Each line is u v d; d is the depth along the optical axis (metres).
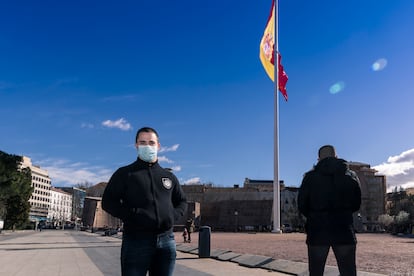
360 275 9.74
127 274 3.89
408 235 59.25
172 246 4.09
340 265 4.91
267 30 39.84
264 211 114.00
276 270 11.78
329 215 4.91
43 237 47.22
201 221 120.50
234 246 23.61
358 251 18.75
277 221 39.78
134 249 3.90
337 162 5.06
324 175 5.03
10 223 84.75
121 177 4.06
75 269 12.70
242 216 115.75
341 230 4.86
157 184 4.09
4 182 56.03
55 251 21.05
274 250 19.50
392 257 15.18
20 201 83.50
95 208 125.56
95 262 14.97
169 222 4.03
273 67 39.34
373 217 130.00
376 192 132.38
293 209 113.94
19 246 26.05
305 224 5.20
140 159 4.16
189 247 21.23
